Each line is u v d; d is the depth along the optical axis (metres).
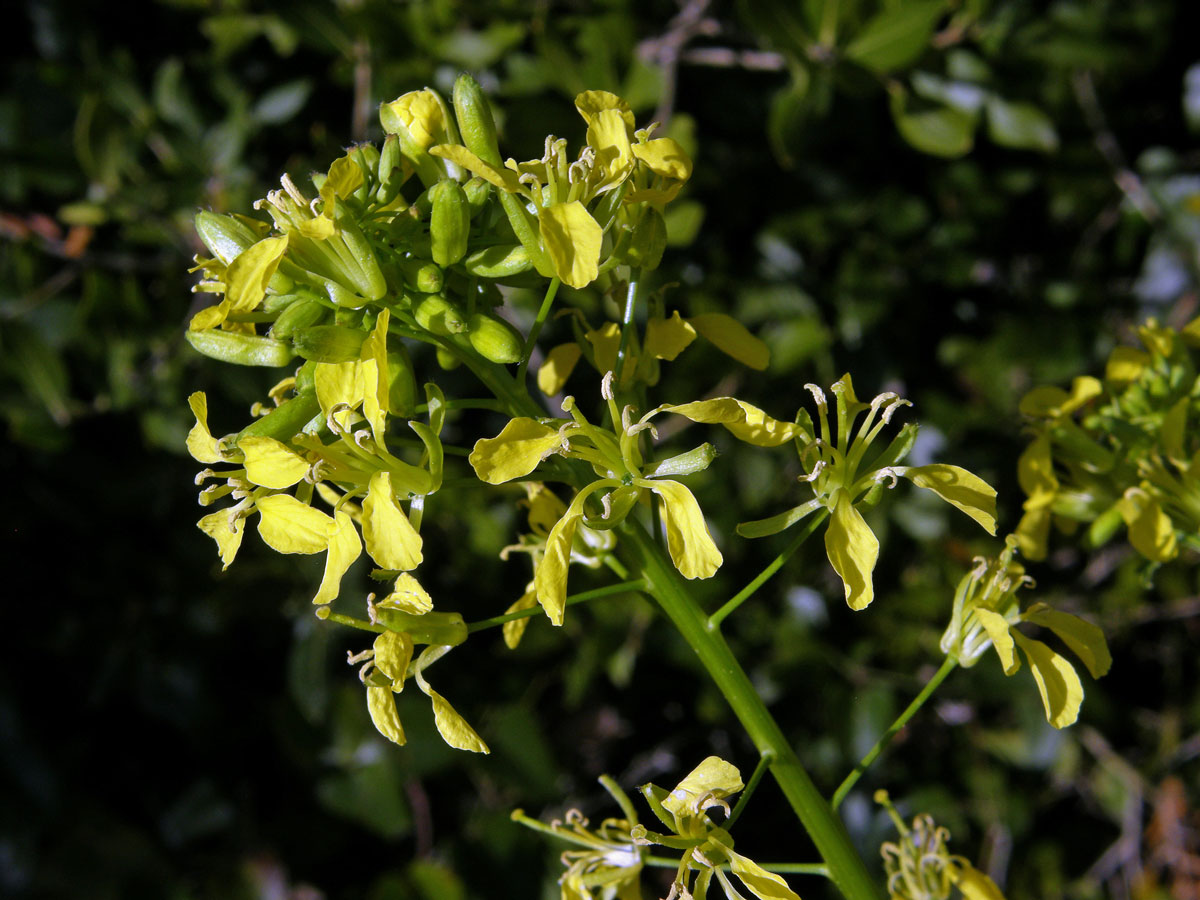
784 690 0.35
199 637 0.35
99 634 0.35
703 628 0.19
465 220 0.18
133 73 0.33
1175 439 0.21
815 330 0.33
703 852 0.17
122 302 0.32
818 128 0.34
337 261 0.17
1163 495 0.21
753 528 0.17
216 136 0.33
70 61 0.34
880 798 0.21
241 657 0.36
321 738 0.34
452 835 0.35
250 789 0.37
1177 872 0.39
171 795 0.36
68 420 0.32
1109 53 0.32
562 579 0.17
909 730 0.36
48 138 0.33
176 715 0.35
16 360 0.32
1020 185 0.36
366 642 0.34
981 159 0.36
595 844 0.20
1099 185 0.37
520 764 0.33
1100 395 0.22
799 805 0.19
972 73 0.31
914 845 0.21
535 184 0.17
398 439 0.19
